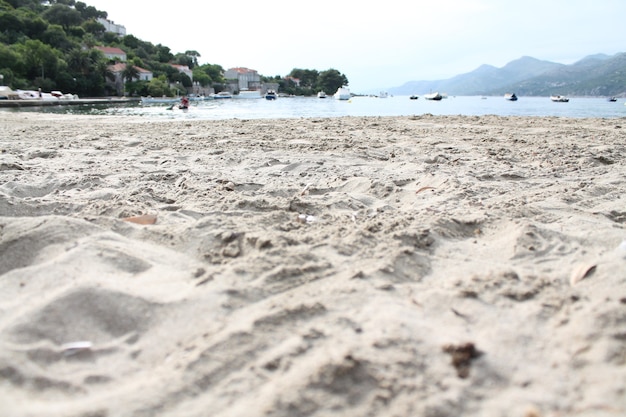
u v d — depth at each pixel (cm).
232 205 411
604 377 174
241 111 3497
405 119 1628
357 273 260
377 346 191
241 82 14475
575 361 185
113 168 622
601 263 268
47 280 240
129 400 159
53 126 1342
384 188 498
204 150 817
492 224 357
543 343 199
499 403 165
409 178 562
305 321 213
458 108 4288
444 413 159
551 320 217
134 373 180
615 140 937
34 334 194
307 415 156
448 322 217
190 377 173
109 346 195
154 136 1043
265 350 191
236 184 515
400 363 182
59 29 10375
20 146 844
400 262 280
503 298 238
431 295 240
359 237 316
